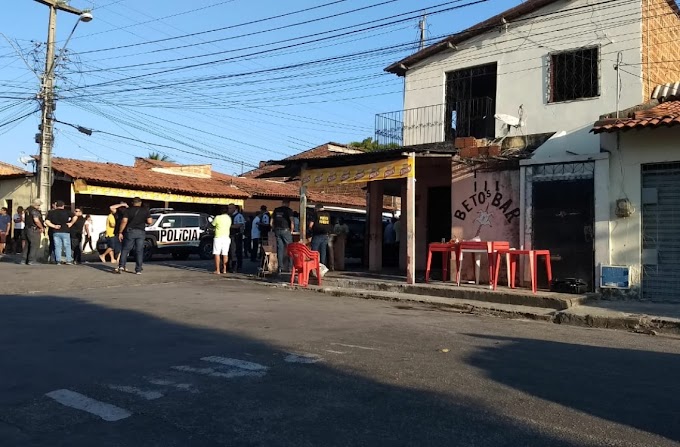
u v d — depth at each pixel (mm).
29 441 3961
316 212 16172
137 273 14398
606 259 11711
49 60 20016
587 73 13297
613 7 12867
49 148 19953
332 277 14242
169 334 7363
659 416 4543
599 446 3949
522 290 11758
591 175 12031
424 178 16828
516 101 14141
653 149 11305
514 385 5348
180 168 31281
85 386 5164
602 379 5605
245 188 31062
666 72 13734
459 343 7215
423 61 16172
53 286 11867
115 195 23297
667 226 11219
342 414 4520
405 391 5113
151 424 4285
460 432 4168
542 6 13797
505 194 13273
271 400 4836
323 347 6754
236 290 12148
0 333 7258
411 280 12672
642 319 9203
